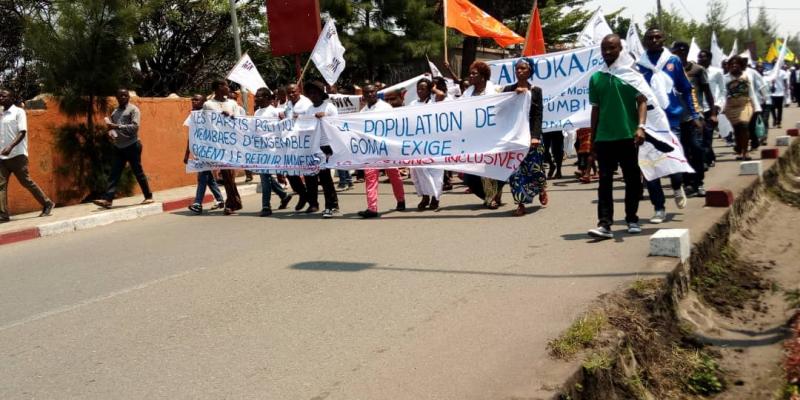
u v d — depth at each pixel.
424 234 8.38
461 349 4.54
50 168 13.20
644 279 5.59
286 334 5.12
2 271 8.27
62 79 13.15
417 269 6.67
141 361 4.81
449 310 5.35
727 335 5.58
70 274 7.76
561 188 11.68
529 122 9.06
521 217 9.01
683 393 4.69
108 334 5.46
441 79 12.18
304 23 14.12
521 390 3.84
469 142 9.34
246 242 8.79
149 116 15.33
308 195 10.86
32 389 4.47
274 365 4.55
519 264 6.53
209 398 4.12
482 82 9.72
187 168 11.73
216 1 22.84
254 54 25.52
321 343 4.88
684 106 9.23
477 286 5.92
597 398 4.12
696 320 5.66
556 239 7.48
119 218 11.70
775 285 6.69
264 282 6.64
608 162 7.16
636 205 7.35
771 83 20.72
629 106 7.08
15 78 19.92
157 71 23.97
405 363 4.40
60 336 5.52
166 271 7.48
